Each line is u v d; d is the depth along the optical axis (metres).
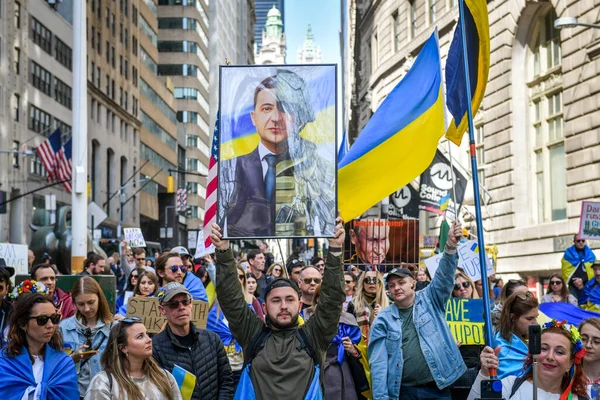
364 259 14.74
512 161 28.56
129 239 24.14
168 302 6.92
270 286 6.32
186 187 101.44
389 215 17.70
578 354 5.75
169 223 92.56
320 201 6.55
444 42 34.59
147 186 81.50
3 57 47.47
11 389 6.44
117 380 6.05
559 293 14.05
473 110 9.11
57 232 29.45
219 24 126.62
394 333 7.55
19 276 11.23
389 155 9.52
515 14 28.16
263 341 6.29
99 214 29.03
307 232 6.53
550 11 27.28
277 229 6.55
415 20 39.12
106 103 66.75
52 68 56.56
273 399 6.09
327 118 6.63
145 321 8.52
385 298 9.27
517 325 7.49
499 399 5.61
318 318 6.35
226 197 6.61
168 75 102.31
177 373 6.68
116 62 69.94
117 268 20.50
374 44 47.59
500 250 29.12
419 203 17.48
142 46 80.50
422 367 7.50
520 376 5.88
